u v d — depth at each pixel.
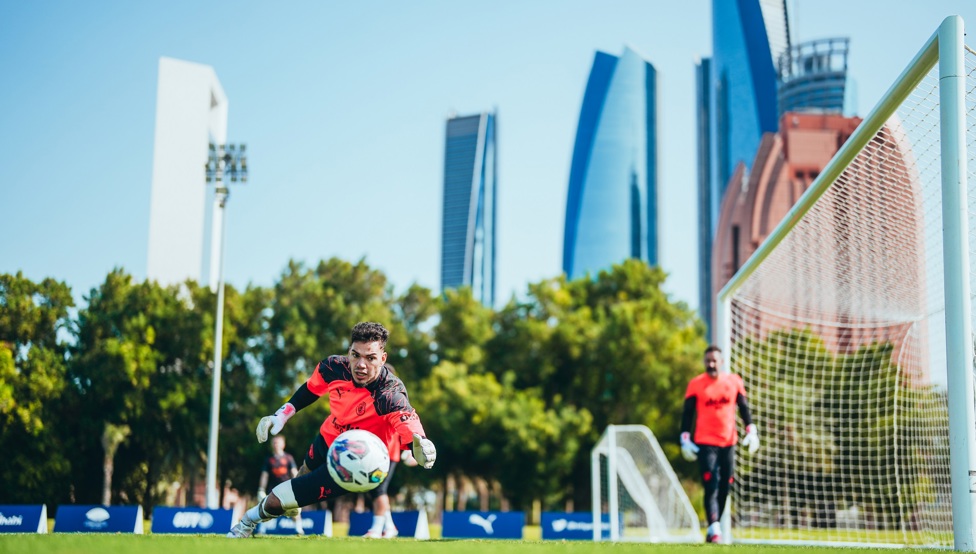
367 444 6.52
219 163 30.89
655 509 24.05
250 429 44.56
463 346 53.28
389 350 51.66
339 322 49.53
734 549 6.70
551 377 53.06
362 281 52.66
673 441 48.91
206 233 78.56
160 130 79.50
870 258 13.38
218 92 84.50
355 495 52.75
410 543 6.79
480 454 45.91
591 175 182.62
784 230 12.98
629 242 179.50
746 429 11.51
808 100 133.00
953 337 7.82
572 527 20.89
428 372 52.78
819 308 16.17
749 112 133.50
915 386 13.15
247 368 46.97
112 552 5.05
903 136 10.57
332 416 7.20
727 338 15.09
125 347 41.59
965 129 8.15
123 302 44.41
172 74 79.56
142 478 44.75
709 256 166.62
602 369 50.56
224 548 5.50
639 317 50.62
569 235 182.00
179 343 44.72
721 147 137.75
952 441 7.72
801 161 126.50
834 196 12.22
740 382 11.63
